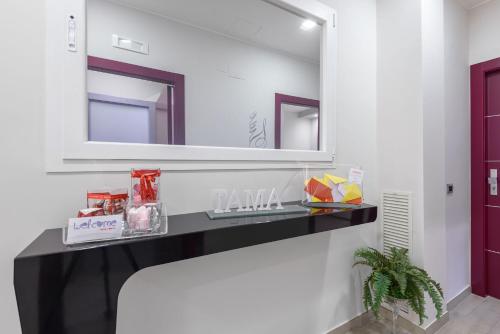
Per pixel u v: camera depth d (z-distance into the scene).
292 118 1.38
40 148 0.78
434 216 1.57
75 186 0.83
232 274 1.12
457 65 1.91
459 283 1.92
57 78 0.80
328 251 1.46
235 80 1.21
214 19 1.16
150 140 0.99
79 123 0.83
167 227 0.81
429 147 1.54
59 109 0.80
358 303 1.61
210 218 0.95
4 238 0.74
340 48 1.52
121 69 0.94
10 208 0.75
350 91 1.57
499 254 1.91
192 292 1.02
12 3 0.75
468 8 2.01
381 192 1.72
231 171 1.14
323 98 1.44
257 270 1.19
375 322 1.65
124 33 0.95
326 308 1.46
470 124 2.03
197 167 1.05
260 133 1.28
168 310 0.97
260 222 0.91
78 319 0.61
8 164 0.74
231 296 1.12
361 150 1.64
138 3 0.99
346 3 1.55
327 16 1.43
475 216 2.01
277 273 1.26
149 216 0.76
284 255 1.28
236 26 1.21
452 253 1.85
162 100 1.03
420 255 1.50
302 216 1.03
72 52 0.82
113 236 0.68
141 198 0.81
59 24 0.80
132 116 0.96
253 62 1.26
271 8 1.29
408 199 1.55
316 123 1.45
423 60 1.50
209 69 1.14
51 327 0.58
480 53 1.96
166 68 1.04
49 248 0.61
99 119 0.89
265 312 1.22
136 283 0.91
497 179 1.91
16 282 0.55
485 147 1.97
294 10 1.34
